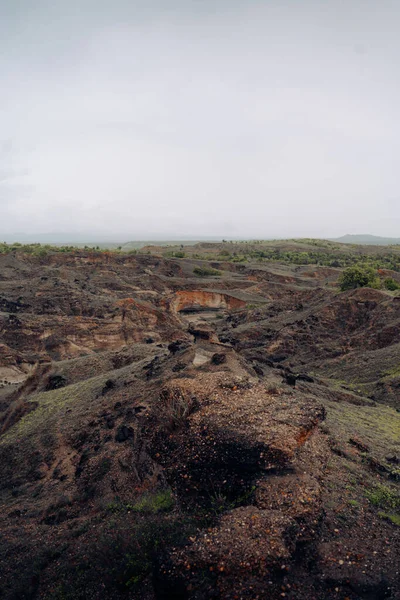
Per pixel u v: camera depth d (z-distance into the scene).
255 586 6.53
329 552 7.55
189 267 103.88
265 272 100.88
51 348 49.00
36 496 14.08
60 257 93.12
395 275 82.38
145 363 23.80
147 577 7.97
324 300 54.69
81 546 9.91
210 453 9.59
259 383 12.97
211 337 24.44
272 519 7.55
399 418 20.78
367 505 9.16
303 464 9.52
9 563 10.21
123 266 94.81
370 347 39.31
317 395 22.22
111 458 14.07
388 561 7.32
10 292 64.50
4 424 22.36
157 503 10.29
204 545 7.11
